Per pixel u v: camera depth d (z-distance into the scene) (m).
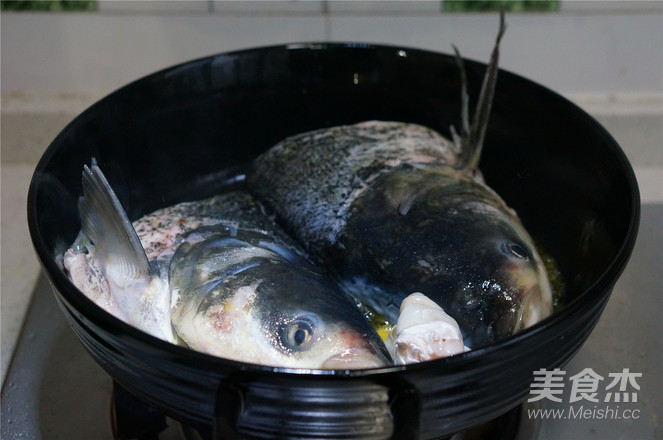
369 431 0.52
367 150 0.85
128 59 1.10
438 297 0.69
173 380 0.51
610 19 1.05
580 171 0.75
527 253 0.71
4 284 0.96
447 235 0.72
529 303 0.67
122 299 0.69
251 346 0.62
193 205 0.86
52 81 1.12
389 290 0.73
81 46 1.09
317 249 0.80
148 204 0.86
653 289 0.89
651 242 0.96
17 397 0.78
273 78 0.86
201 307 0.65
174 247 0.74
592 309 0.54
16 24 1.07
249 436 0.53
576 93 1.12
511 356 0.50
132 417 0.71
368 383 0.47
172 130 0.84
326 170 0.84
